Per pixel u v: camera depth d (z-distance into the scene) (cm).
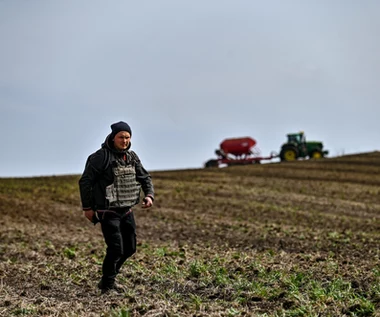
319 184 4684
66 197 3903
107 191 1063
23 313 969
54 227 2688
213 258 1519
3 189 4188
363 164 6081
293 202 3759
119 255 1073
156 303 997
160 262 1451
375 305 966
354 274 1250
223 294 1092
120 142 1071
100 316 918
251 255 1633
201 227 2630
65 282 1244
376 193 4231
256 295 1055
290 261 1484
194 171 5791
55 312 969
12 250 1844
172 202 3706
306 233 2356
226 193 4169
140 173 1112
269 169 5822
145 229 2584
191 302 1033
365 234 2336
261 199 3891
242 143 7588
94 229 2658
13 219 2941
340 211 3409
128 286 1173
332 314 915
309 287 1101
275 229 2491
